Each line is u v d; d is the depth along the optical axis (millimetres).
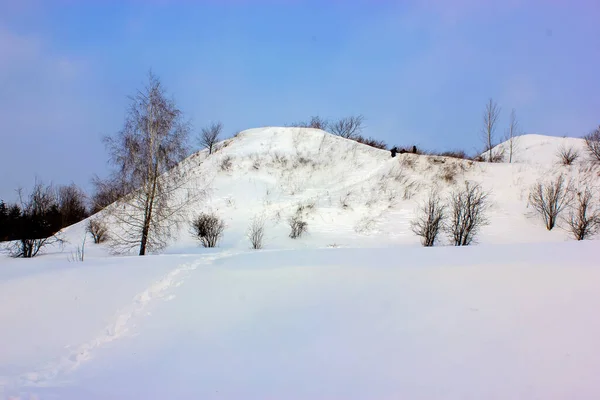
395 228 21391
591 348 4391
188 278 8203
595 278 6277
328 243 19719
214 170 29484
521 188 23719
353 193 26062
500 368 4207
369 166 30406
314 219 23078
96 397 4270
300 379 4422
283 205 25062
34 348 5617
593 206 20547
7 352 5508
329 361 4746
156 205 15930
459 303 5832
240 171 29344
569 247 9617
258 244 19031
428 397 3840
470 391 3871
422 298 6141
